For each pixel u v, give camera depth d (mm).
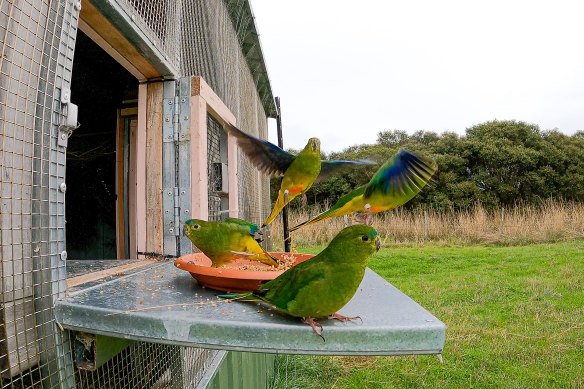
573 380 4270
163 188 2318
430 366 4707
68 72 1318
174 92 2336
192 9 2688
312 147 1830
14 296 1102
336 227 13844
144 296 1379
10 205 1095
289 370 4824
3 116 1076
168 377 2061
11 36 1103
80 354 1271
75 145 3863
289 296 1160
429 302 6922
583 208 16406
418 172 1111
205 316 1158
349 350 1097
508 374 4469
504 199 19516
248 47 5012
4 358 1062
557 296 7070
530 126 22000
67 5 1310
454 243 13977
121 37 1849
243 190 3801
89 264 2145
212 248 1632
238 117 4184
